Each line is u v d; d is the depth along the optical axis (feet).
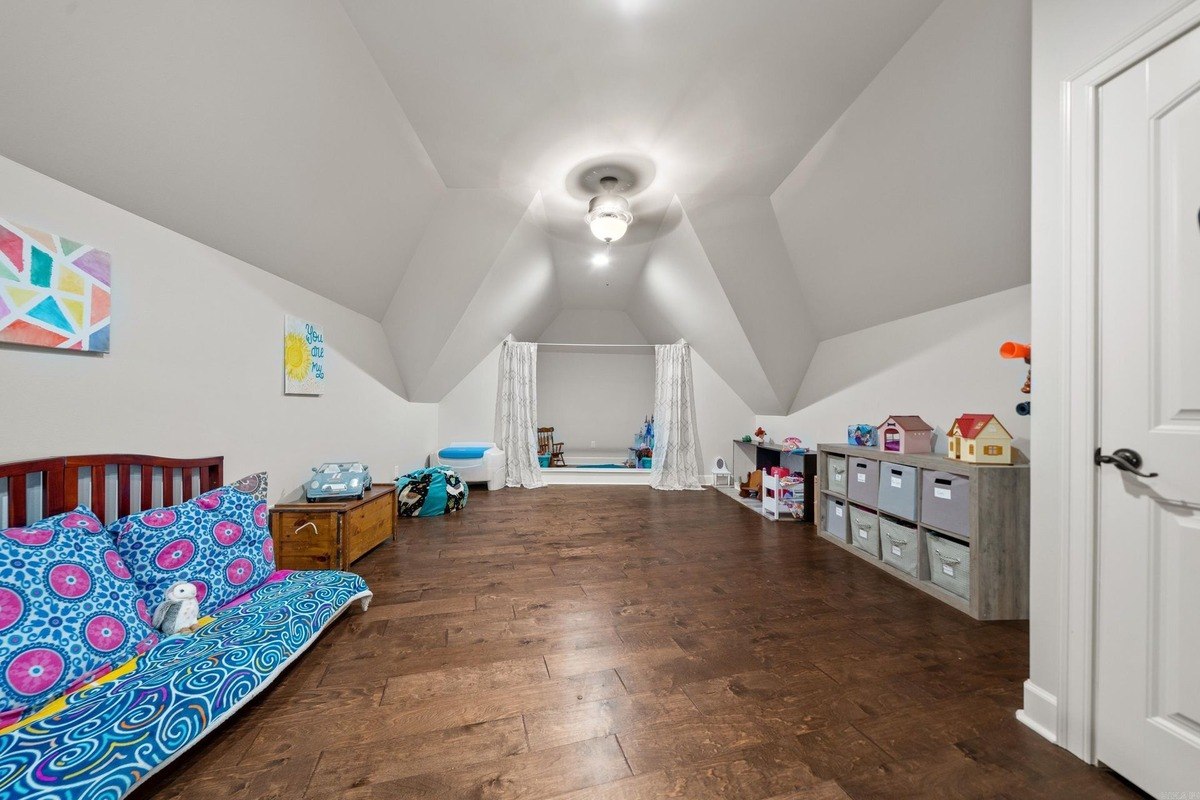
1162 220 3.53
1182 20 3.33
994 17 5.35
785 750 4.13
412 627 6.37
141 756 3.42
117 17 4.18
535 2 5.52
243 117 5.89
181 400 6.54
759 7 5.60
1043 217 4.34
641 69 6.64
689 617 6.73
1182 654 3.43
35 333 4.67
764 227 11.09
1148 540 3.60
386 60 6.48
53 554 4.29
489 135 8.29
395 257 11.19
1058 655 4.20
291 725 4.38
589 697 4.86
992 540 6.71
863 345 11.91
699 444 17.79
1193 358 3.36
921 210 8.05
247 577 6.09
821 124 7.92
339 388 10.90
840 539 10.25
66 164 4.83
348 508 8.26
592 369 25.96
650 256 15.40
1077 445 4.05
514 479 17.49
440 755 4.03
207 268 6.98
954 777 3.83
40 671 3.79
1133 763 3.66
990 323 8.29
